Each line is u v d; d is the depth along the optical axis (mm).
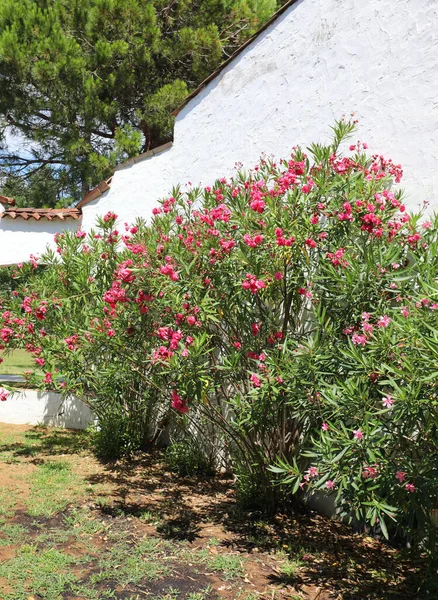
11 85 16031
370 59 5430
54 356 6672
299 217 4879
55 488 5898
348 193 4945
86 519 5082
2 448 7520
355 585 4031
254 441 5398
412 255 4648
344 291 4387
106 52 15289
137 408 7348
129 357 6043
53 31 15508
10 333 6852
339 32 5754
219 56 15875
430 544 3824
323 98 5922
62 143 16188
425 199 4887
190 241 5281
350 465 3730
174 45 16016
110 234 6930
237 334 5352
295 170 5105
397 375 3629
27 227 9078
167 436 7715
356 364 3842
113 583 3916
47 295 7004
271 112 6559
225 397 5578
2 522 4895
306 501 5660
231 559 4340
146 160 8344
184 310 4980
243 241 5078
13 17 15891
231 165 7082
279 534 4934
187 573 4125
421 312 3484
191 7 16797
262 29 6684
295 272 5094
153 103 15359
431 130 4852
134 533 4824
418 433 3740
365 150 5430
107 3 15406
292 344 4832
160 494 5902
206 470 6637
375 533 4914
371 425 3748
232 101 7125
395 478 3619
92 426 8078
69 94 15797
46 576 3939
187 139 7812
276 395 4516
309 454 3947
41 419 9109
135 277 5305
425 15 4938
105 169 15695
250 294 5191
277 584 4020
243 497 5492
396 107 5156
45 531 4777
